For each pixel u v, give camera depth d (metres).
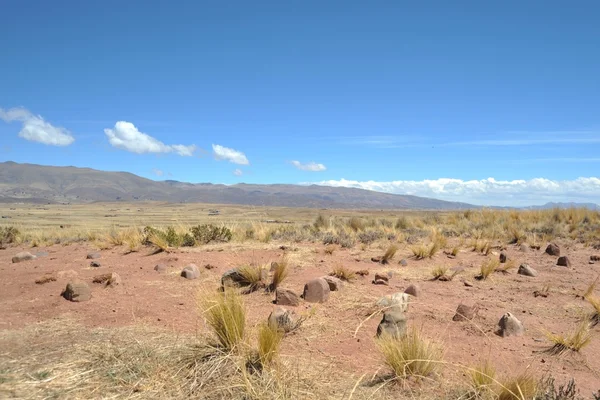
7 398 3.34
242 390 3.52
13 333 4.90
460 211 20.89
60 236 15.36
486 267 8.44
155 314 5.66
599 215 17.25
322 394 3.55
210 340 4.41
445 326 5.49
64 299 6.27
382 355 4.47
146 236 11.63
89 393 3.49
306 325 5.33
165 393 3.51
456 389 3.67
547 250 11.21
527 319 5.88
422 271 8.91
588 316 6.04
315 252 10.41
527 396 3.40
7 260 10.30
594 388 3.90
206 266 8.36
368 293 6.86
